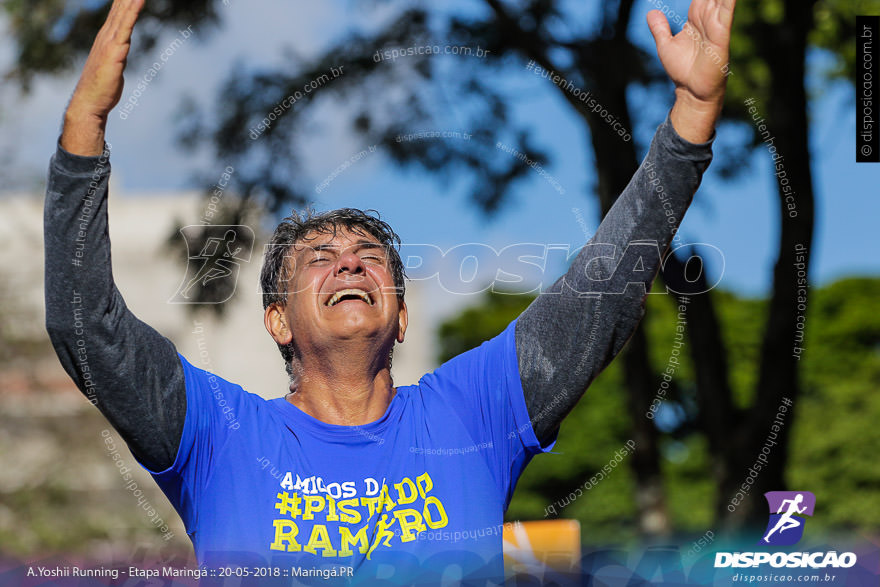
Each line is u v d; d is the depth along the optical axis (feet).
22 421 47.21
